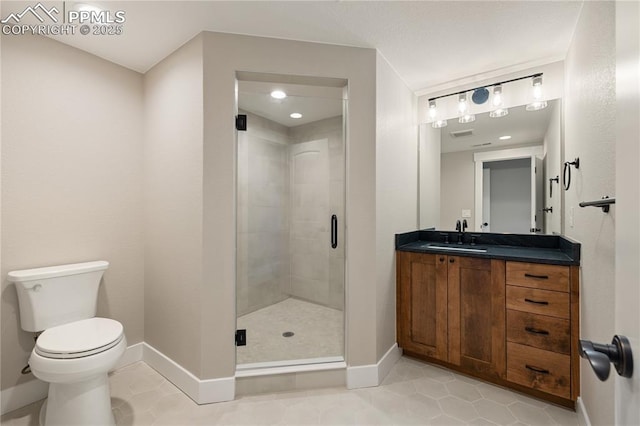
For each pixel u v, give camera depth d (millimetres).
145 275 2219
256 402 1733
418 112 2693
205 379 1737
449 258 2043
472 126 2471
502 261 1831
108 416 1489
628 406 525
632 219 515
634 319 501
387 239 2117
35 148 1755
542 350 1695
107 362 1411
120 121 2123
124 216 2146
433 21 1671
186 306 1855
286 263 2844
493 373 1863
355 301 1902
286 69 1828
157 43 1864
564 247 1915
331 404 1714
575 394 1593
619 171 586
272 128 2646
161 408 1682
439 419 1590
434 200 2637
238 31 1758
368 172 1925
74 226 1911
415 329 2176
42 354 1355
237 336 1876
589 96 1460
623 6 567
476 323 1938
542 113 2191
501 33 1787
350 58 1910
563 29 1746
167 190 2008
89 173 1979
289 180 2836
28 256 1731
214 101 1762
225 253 1777
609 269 1196
